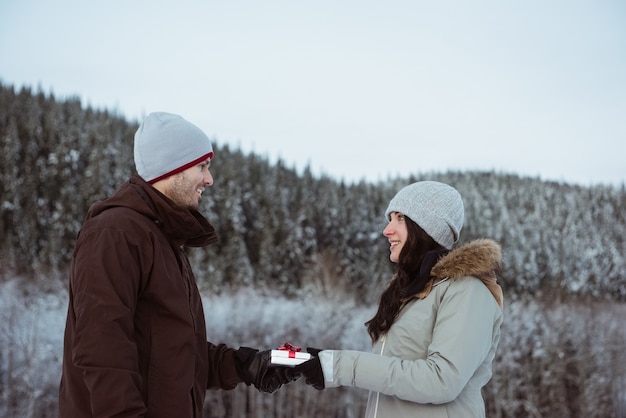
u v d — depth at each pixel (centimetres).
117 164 3797
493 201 4491
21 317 2309
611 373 2530
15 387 1986
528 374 2462
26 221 3244
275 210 3762
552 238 4034
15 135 3534
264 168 4156
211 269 3081
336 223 3862
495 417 2370
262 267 3478
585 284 3669
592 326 2783
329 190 4088
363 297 3222
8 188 3344
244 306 2809
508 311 2850
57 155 3622
